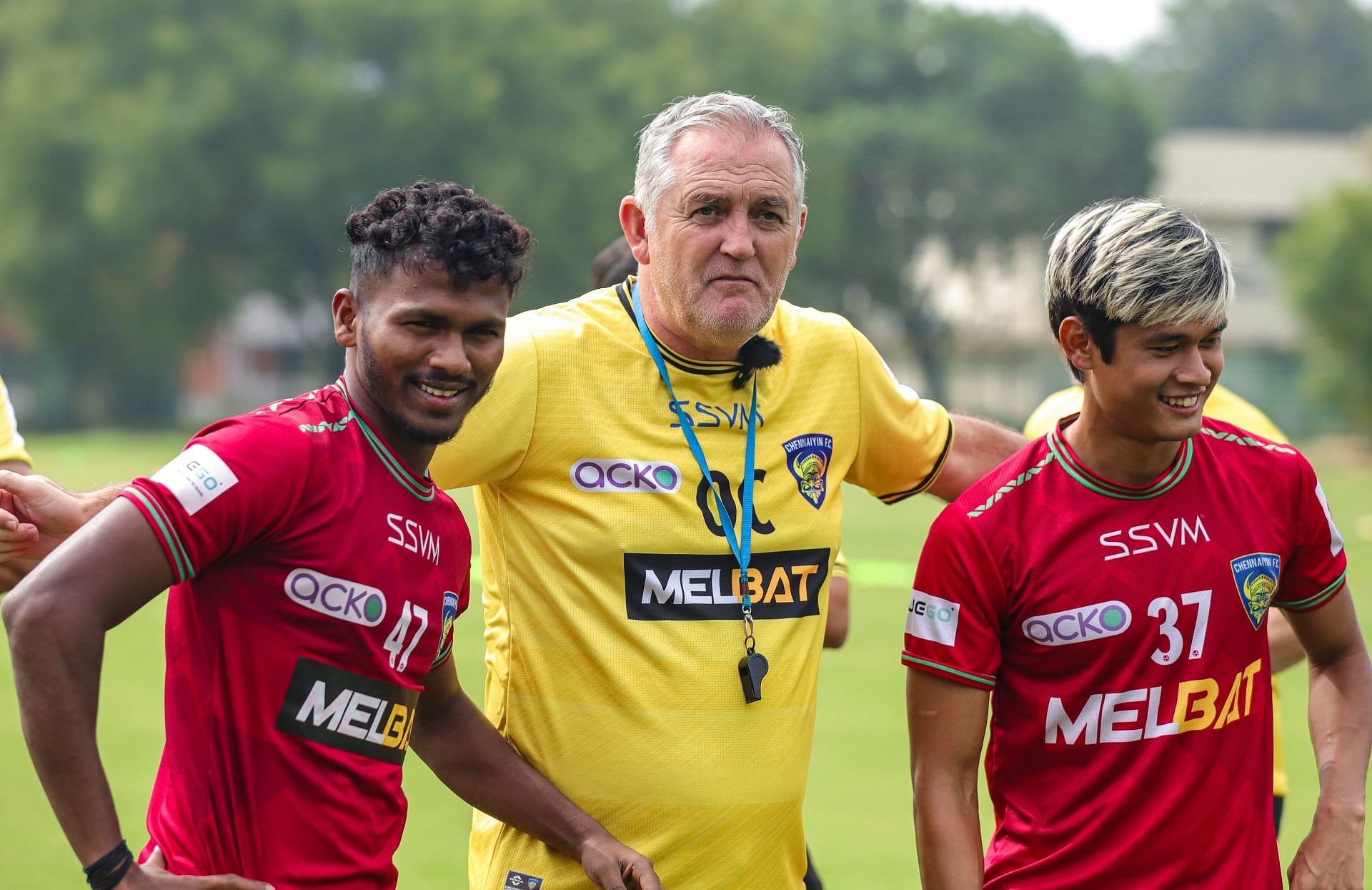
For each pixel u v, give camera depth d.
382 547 2.87
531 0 54.81
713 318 3.31
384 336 2.82
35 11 54.84
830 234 56.84
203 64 52.97
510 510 3.47
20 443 4.10
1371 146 55.75
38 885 5.69
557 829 3.29
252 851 2.76
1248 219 57.78
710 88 56.28
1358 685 3.34
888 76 63.91
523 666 3.44
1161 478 3.18
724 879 3.37
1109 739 3.13
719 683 3.36
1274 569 3.21
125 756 7.88
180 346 55.28
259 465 2.73
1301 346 47.62
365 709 2.86
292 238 54.44
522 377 3.37
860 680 10.55
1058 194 60.19
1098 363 3.08
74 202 53.22
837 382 3.64
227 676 2.78
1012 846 3.24
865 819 6.84
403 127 51.81
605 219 52.91
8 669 11.09
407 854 6.23
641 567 3.36
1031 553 3.17
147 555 2.63
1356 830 3.18
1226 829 3.12
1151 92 96.06
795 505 3.52
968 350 63.25
